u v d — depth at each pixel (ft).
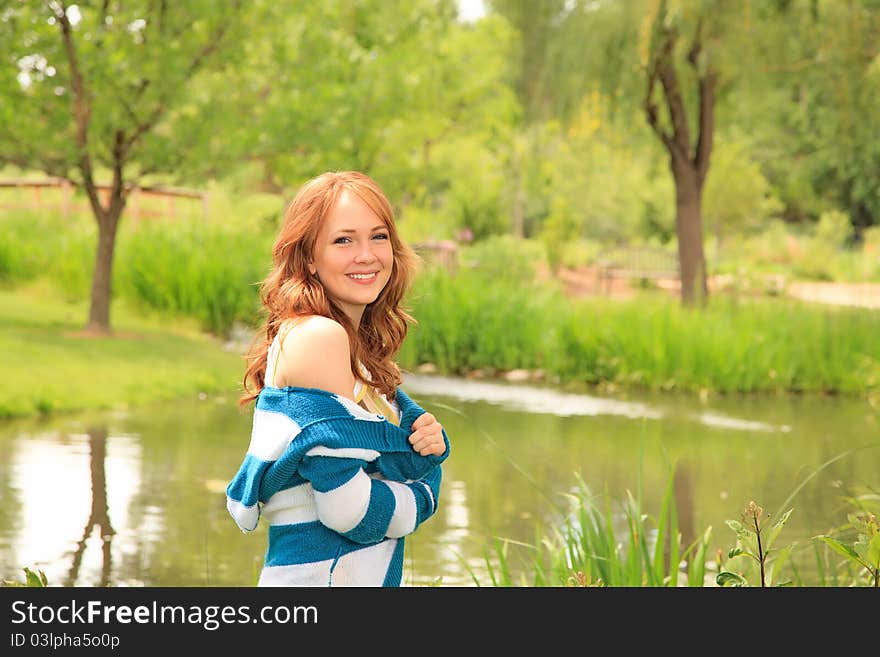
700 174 64.23
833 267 106.93
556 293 60.54
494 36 91.30
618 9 57.57
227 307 55.83
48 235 67.00
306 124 50.60
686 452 31.94
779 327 50.11
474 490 26.35
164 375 40.88
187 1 46.73
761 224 130.00
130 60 45.91
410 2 65.72
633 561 13.19
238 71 51.11
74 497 24.45
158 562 19.75
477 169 114.73
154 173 50.29
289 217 8.50
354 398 8.22
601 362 49.26
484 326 53.06
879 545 9.77
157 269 57.82
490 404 41.75
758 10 56.24
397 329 9.04
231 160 49.78
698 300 54.80
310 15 53.21
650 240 132.46
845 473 28.89
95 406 35.55
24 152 48.01
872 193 118.83
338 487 7.64
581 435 34.78
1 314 51.06
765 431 36.04
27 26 45.03
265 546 21.04
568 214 107.14
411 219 92.07
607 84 59.98
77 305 57.26
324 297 8.32
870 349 47.98
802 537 21.77
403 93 55.77
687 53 59.06
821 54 58.18
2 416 33.12
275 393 7.84
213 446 30.55
